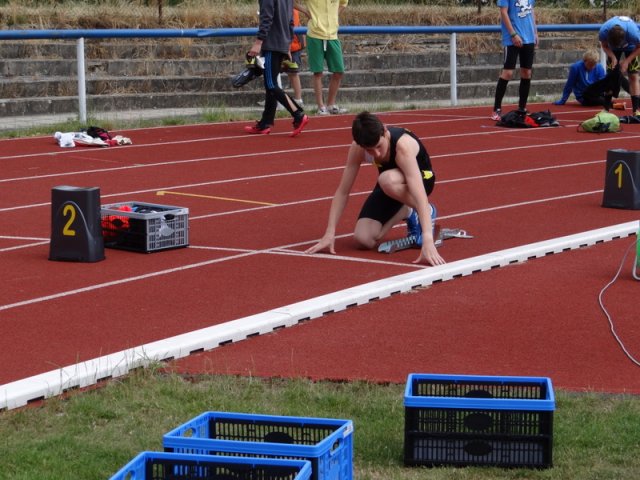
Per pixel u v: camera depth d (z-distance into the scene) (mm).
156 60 40625
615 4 57469
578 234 18688
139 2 46562
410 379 10031
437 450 9578
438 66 46625
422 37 47969
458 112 39375
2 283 15508
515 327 13492
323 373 11750
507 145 30797
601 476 9250
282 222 20016
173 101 38875
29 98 36250
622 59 37750
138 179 24531
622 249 18062
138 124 33938
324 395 11016
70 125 32594
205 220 20141
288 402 10883
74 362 12023
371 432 10195
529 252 17312
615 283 15711
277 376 11641
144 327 13375
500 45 49000
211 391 11125
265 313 13625
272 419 9219
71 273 16109
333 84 37844
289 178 24891
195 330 13188
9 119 34844
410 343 12836
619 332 13281
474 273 16328
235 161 27297
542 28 44094
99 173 25297
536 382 10164
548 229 19594
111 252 17516
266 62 31719
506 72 35438
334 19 36969
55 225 16844
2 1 44750
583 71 41812
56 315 13883
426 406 9555
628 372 11820
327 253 17469
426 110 40000
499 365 12039
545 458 9438
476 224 19984
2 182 24016
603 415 10523
